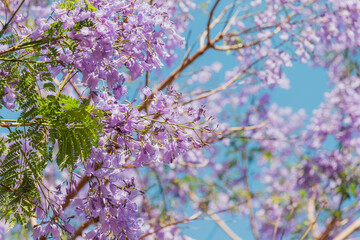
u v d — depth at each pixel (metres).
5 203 2.39
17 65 2.43
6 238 3.47
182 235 6.05
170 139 2.53
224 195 7.08
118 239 2.52
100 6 2.32
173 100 2.54
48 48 2.29
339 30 6.46
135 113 2.41
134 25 2.39
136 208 2.56
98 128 2.30
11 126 2.35
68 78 2.61
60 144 2.31
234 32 6.24
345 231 5.46
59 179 2.76
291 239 6.04
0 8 3.78
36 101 2.37
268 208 7.24
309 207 6.39
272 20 6.53
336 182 6.50
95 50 2.25
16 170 2.39
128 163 4.20
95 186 2.46
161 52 2.52
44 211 2.49
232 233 6.09
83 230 3.36
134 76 2.48
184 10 6.45
